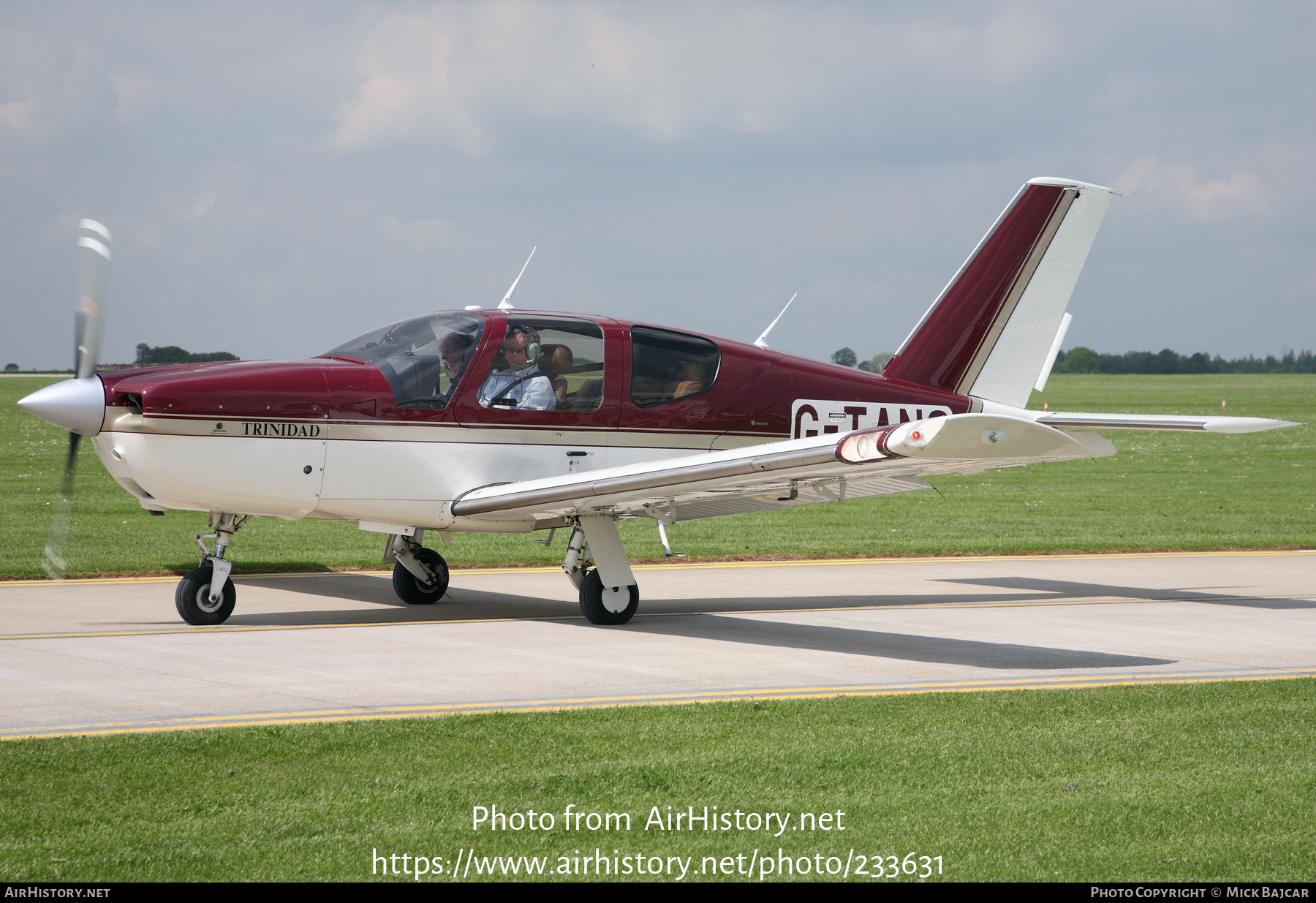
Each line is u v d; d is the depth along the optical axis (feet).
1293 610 114.93
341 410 96.68
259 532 168.14
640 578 136.15
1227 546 168.96
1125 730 66.49
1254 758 61.36
